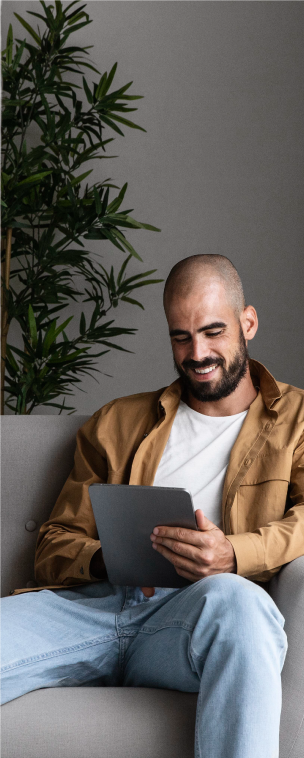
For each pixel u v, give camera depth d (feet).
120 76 10.11
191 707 3.46
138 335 9.98
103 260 10.07
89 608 4.27
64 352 8.85
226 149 10.03
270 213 9.96
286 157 9.98
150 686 3.85
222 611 3.36
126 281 9.28
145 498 3.87
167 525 3.97
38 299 9.18
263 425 4.92
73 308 10.02
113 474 5.17
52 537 4.94
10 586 5.28
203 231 10.00
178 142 10.08
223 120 10.06
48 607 4.23
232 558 4.04
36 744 3.29
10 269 9.68
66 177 9.89
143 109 10.12
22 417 5.75
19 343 9.89
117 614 4.19
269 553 4.12
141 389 9.96
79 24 9.14
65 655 3.94
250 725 3.06
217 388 5.03
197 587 3.59
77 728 3.33
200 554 3.89
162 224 10.05
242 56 10.06
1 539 5.37
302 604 3.85
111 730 3.32
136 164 10.09
